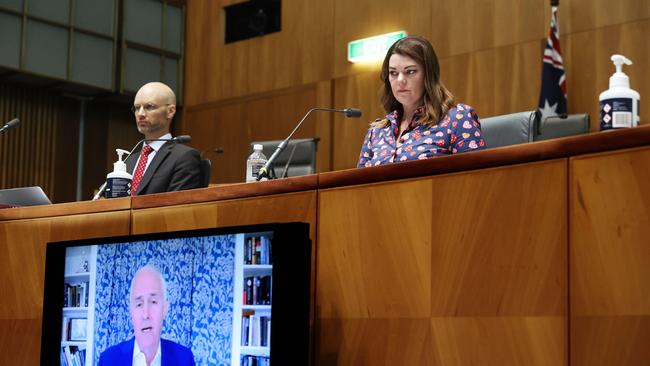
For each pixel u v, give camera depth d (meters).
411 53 2.91
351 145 8.30
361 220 2.55
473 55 7.59
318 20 8.73
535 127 3.83
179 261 2.76
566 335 2.10
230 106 9.33
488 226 2.28
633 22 6.72
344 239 2.58
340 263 2.58
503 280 2.23
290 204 2.73
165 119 4.54
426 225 2.40
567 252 2.13
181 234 2.75
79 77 8.94
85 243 3.02
